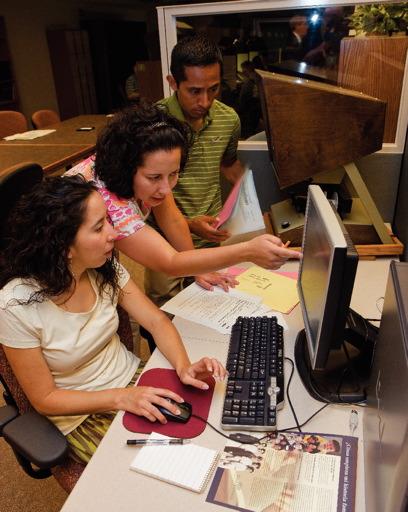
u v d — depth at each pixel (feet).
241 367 3.65
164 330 4.18
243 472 2.82
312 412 3.27
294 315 4.43
